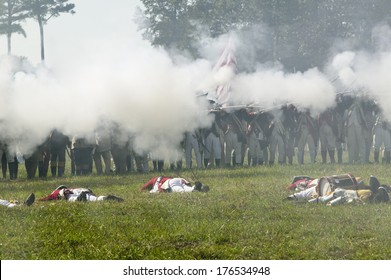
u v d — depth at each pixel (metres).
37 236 28.78
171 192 40.41
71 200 37.97
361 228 29.52
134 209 34.31
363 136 59.16
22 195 42.94
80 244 27.73
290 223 30.50
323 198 35.41
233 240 27.92
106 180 50.69
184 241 27.91
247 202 35.75
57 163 58.31
